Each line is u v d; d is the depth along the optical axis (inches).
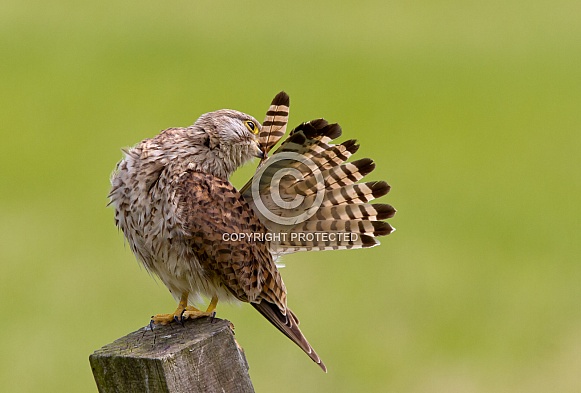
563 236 644.7
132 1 1294.3
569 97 1013.2
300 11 1291.8
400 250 611.5
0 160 759.7
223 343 187.0
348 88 1003.3
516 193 733.9
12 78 979.3
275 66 1066.7
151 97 930.7
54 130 829.8
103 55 1072.2
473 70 1097.4
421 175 765.9
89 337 488.1
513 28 1263.5
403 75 1065.5
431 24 1263.5
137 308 510.9
